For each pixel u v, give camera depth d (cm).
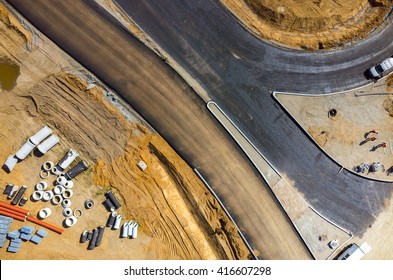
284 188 2267
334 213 2297
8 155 2077
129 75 2178
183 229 2203
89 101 2153
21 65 2120
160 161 2238
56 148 2125
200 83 2225
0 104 2100
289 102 2269
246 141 2250
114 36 2172
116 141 2169
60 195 2083
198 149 2222
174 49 2216
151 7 2206
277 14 2272
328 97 2289
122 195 2152
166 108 2202
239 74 2252
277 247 2256
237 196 2241
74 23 2147
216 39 2247
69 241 2081
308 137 2281
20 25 2122
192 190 2222
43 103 2130
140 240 2148
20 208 2044
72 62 2147
